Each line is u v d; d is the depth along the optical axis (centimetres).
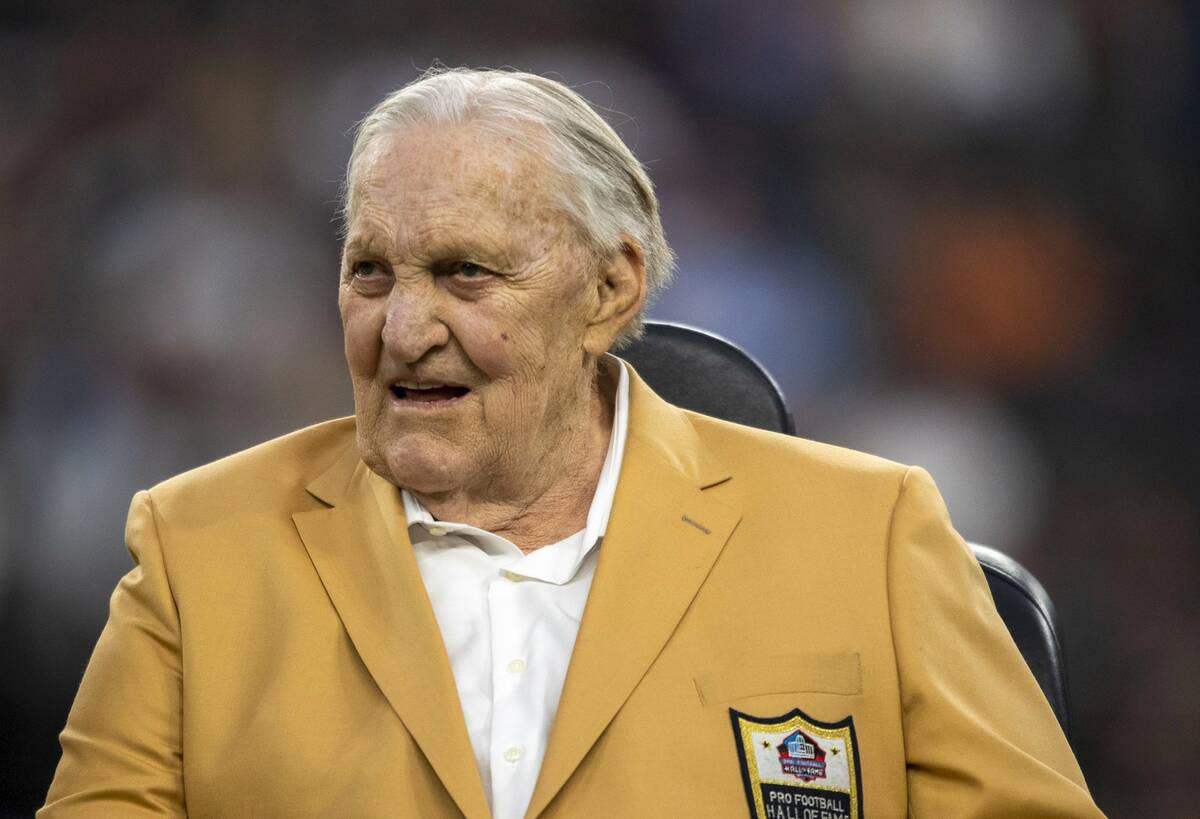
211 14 2016
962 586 614
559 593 605
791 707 572
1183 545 1911
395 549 599
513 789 564
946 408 1980
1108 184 2102
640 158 2048
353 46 2042
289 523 623
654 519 609
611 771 555
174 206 1925
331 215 1966
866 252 2052
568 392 618
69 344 1812
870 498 623
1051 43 2114
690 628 587
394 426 586
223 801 571
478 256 570
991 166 2106
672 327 762
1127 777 1639
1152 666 1789
